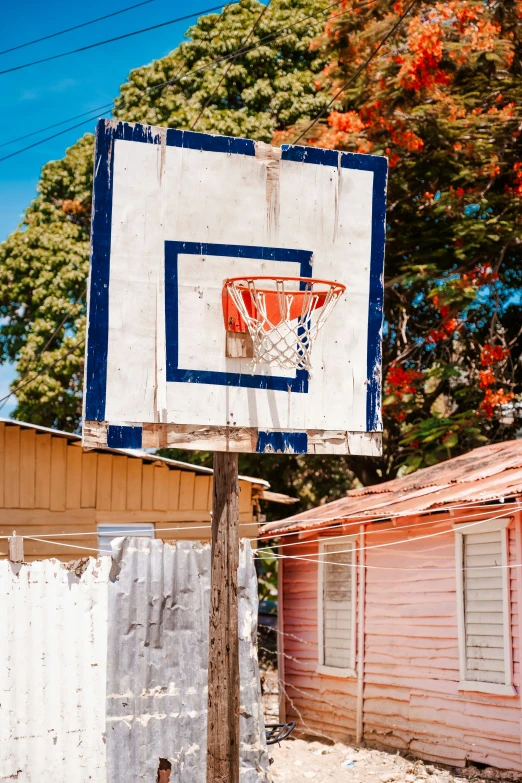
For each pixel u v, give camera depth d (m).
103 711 8.51
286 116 21.55
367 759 11.88
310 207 7.91
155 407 7.20
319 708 14.20
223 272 7.53
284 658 15.30
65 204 24.38
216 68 21.98
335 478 22.77
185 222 7.46
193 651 9.00
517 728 10.18
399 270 18.77
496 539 10.84
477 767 10.75
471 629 11.11
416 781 10.41
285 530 14.55
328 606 14.31
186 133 7.53
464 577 11.32
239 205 7.65
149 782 8.57
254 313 7.59
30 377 23.02
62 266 23.97
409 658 12.16
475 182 18.34
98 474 13.87
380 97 16.77
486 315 19.97
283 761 12.04
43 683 8.34
